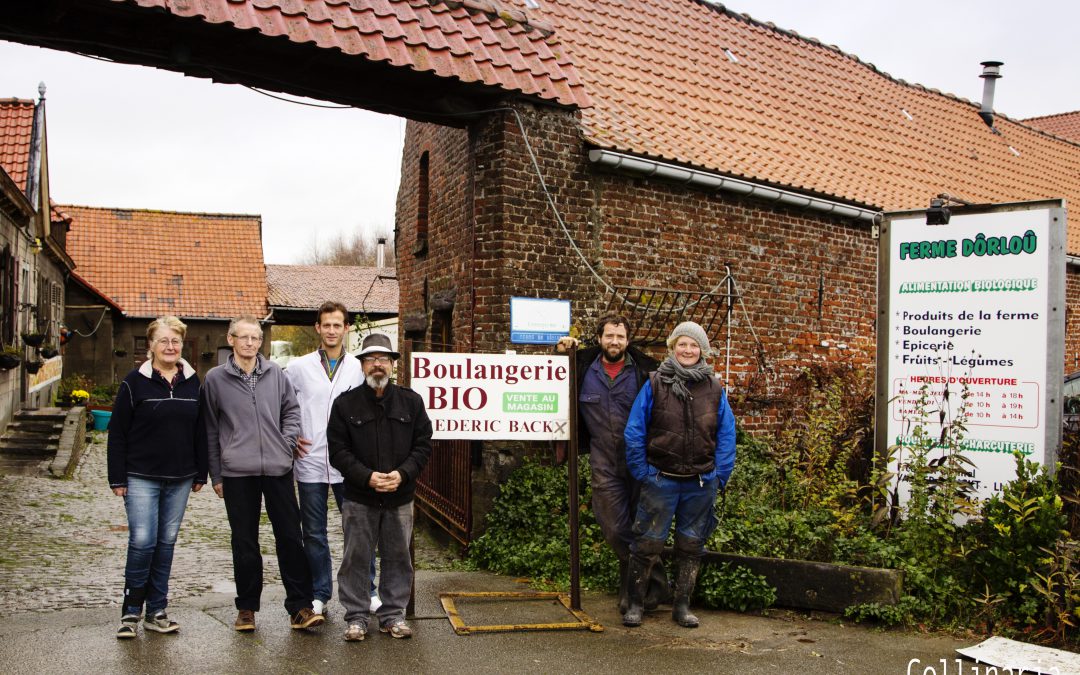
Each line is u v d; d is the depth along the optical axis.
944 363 7.02
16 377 17.56
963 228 6.95
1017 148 18.44
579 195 9.11
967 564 6.07
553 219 8.88
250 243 35.03
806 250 11.48
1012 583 5.73
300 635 5.56
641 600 5.96
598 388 6.38
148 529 5.41
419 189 11.75
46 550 8.48
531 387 6.45
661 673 4.99
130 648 5.21
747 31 15.35
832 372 11.34
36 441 15.77
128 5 6.48
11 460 15.02
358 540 5.49
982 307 6.86
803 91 14.63
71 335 28.98
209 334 32.31
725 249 10.52
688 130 11.09
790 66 15.21
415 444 5.62
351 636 5.45
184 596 6.75
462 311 9.30
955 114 18.20
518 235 8.63
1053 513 5.78
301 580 5.64
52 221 24.00
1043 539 5.77
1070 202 17.05
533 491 8.20
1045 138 20.17
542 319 8.70
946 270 7.02
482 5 8.91
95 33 6.82
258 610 5.64
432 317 10.71
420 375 6.29
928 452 6.88
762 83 13.98
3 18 6.61
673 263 9.95
